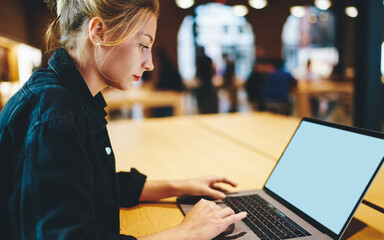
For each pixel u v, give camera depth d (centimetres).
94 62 70
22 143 57
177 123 262
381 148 72
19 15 402
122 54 69
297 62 1271
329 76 774
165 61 645
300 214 84
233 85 932
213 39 1230
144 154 166
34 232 53
